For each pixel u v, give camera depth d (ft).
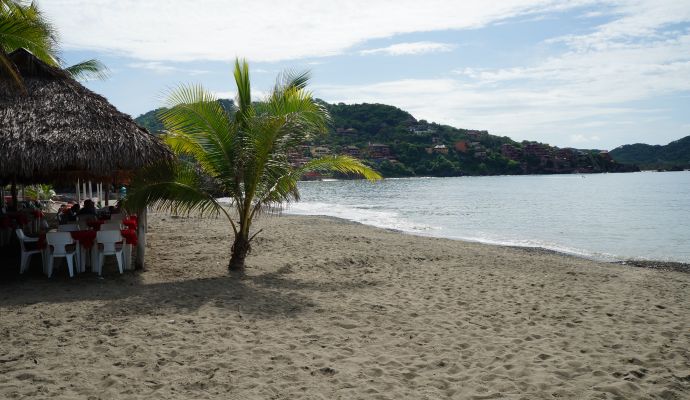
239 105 33.37
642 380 15.88
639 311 25.04
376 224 81.35
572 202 142.82
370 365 16.72
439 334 20.35
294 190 32.81
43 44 46.62
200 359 16.85
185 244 45.16
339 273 33.76
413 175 481.05
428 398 14.34
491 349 18.61
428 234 68.80
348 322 21.62
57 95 29.96
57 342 18.19
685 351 18.57
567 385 15.35
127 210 30.07
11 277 28.84
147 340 18.58
